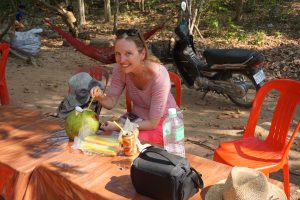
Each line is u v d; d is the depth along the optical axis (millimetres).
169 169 1750
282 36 9336
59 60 8031
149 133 2814
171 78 3270
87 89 3438
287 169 2760
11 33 7957
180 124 2314
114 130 2605
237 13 10578
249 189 1695
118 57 2607
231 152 2809
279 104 2867
